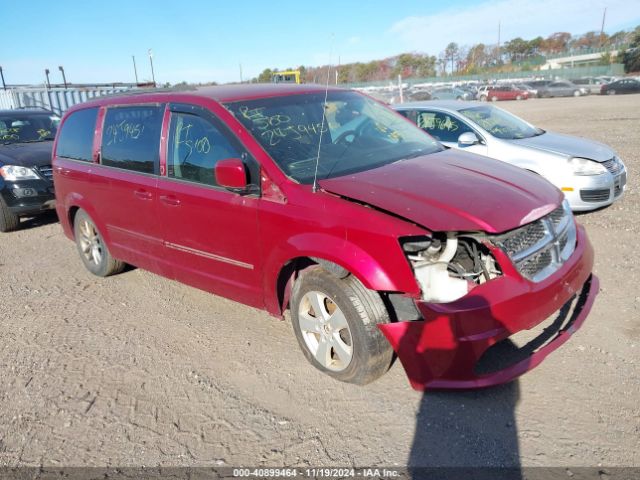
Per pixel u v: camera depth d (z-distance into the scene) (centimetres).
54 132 962
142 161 462
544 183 376
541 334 371
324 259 327
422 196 322
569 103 3141
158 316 480
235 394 351
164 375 381
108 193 501
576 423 298
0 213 800
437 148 448
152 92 481
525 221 311
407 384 345
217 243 402
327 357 354
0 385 383
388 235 301
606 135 1516
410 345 306
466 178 355
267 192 362
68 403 356
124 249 512
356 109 461
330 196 335
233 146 384
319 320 351
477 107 807
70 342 441
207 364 391
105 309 504
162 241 455
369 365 326
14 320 491
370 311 318
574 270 340
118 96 515
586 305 365
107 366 399
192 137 415
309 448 297
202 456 297
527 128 792
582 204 671
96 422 334
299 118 412
